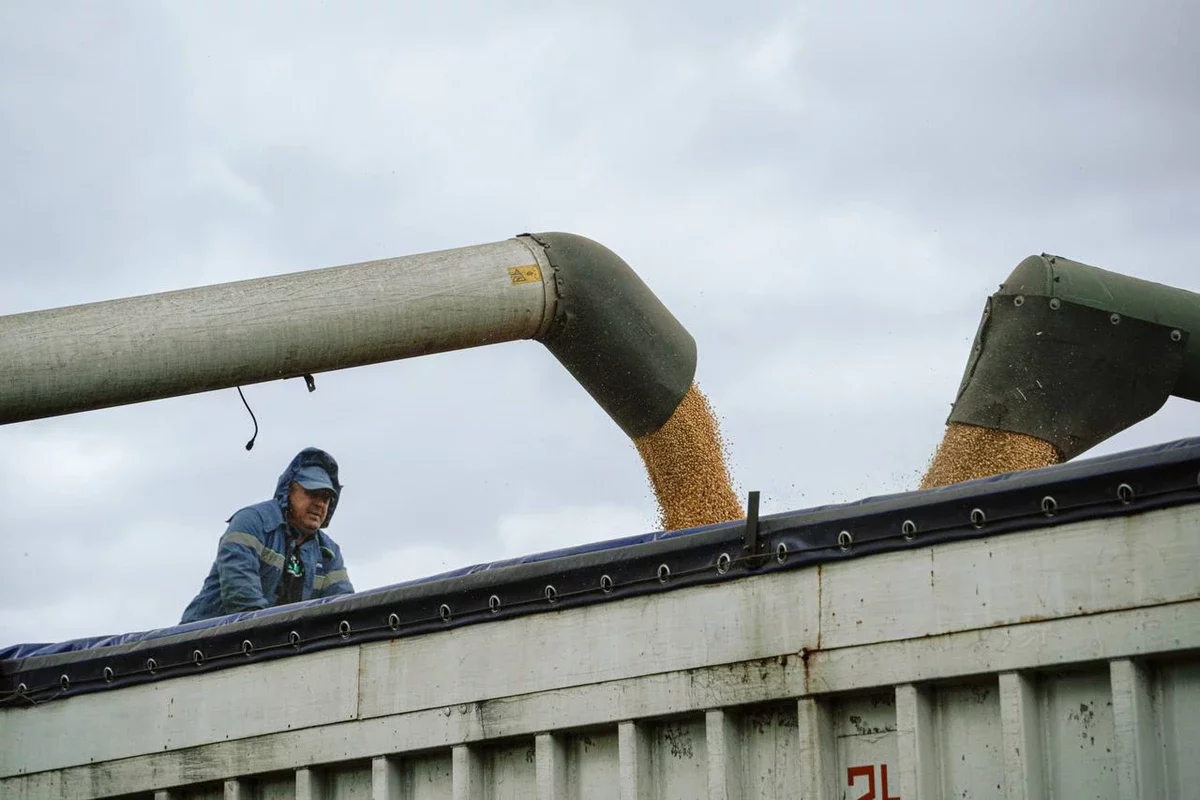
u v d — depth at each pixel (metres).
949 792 5.02
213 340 8.06
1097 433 8.18
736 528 5.51
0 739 7.09
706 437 9.61
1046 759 4.87
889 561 5.17
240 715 6.48
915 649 5.06
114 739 6.80
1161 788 4.66
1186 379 8.27
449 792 6.02
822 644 5.23
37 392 7.68
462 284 8.81
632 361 9.34
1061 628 4.82
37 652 7.25
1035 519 4.93
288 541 10.34
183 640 6.70
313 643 6.36
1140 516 4.76
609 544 5.93
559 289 9.14
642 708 5.54
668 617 5.57
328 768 6.29
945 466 8.28
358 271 8.59
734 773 5.38
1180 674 4.71
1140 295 8.19
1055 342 8.10
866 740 5.20
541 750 5.74
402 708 6.08
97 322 7.82
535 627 5.84
